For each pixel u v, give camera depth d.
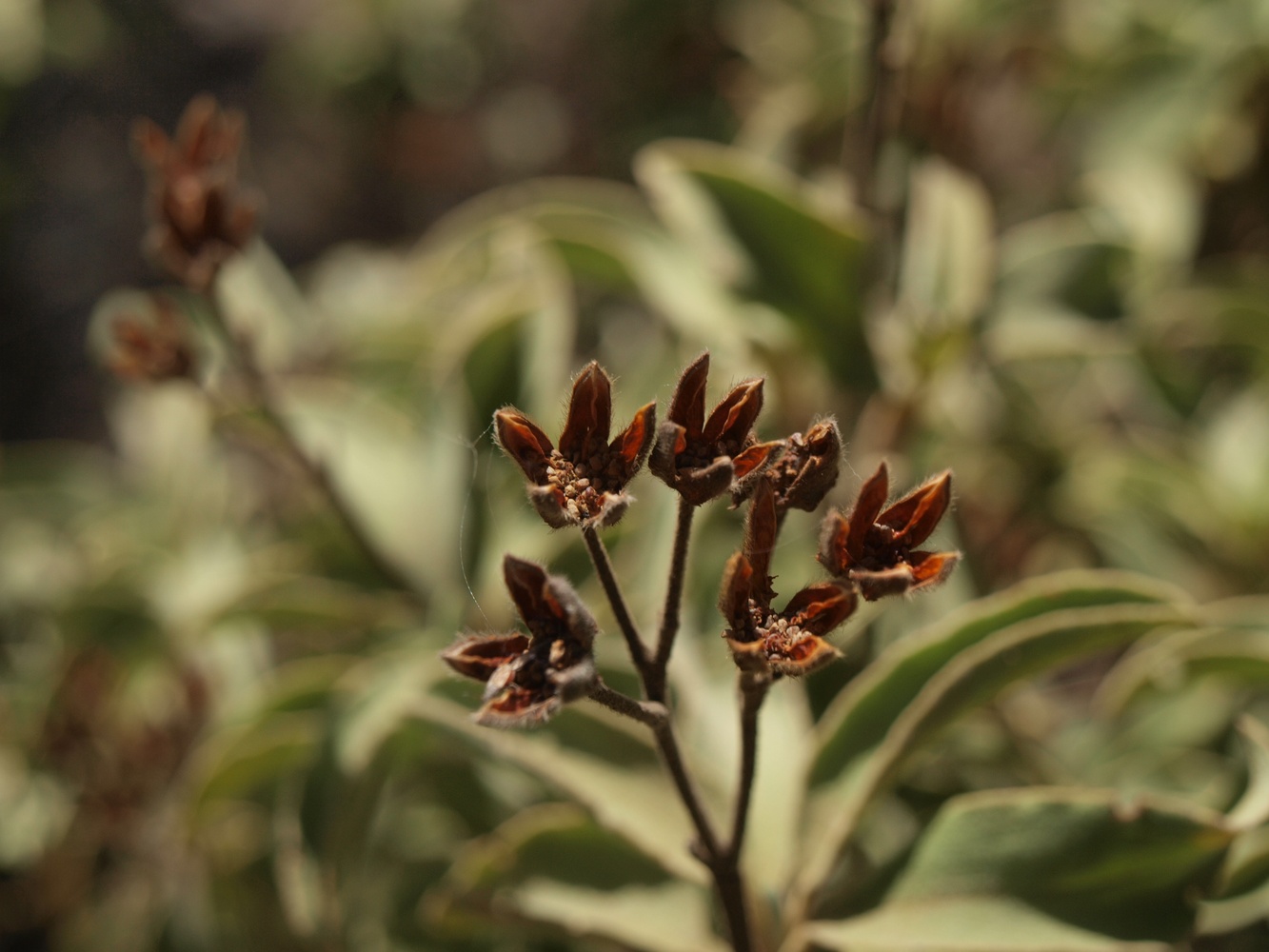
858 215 0.37
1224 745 0.40
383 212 1.08
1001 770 0.38
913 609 0.39
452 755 0.38
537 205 0.42
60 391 1.05
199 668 0.45
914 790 0.37
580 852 0.31
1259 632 0.34
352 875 0.33
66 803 0.47
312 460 0.36
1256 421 0.46
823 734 0.31
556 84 0.92
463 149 0.97
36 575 0.58
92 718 0.44
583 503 0.24
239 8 1.22
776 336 0.38
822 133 0.57
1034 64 0.58
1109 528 0.48
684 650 0.32
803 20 0.64
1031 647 0.29
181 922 0.45
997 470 0.50
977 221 0.41
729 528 0.36
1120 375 0.53
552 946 0.36
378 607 0.39
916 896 0.29
